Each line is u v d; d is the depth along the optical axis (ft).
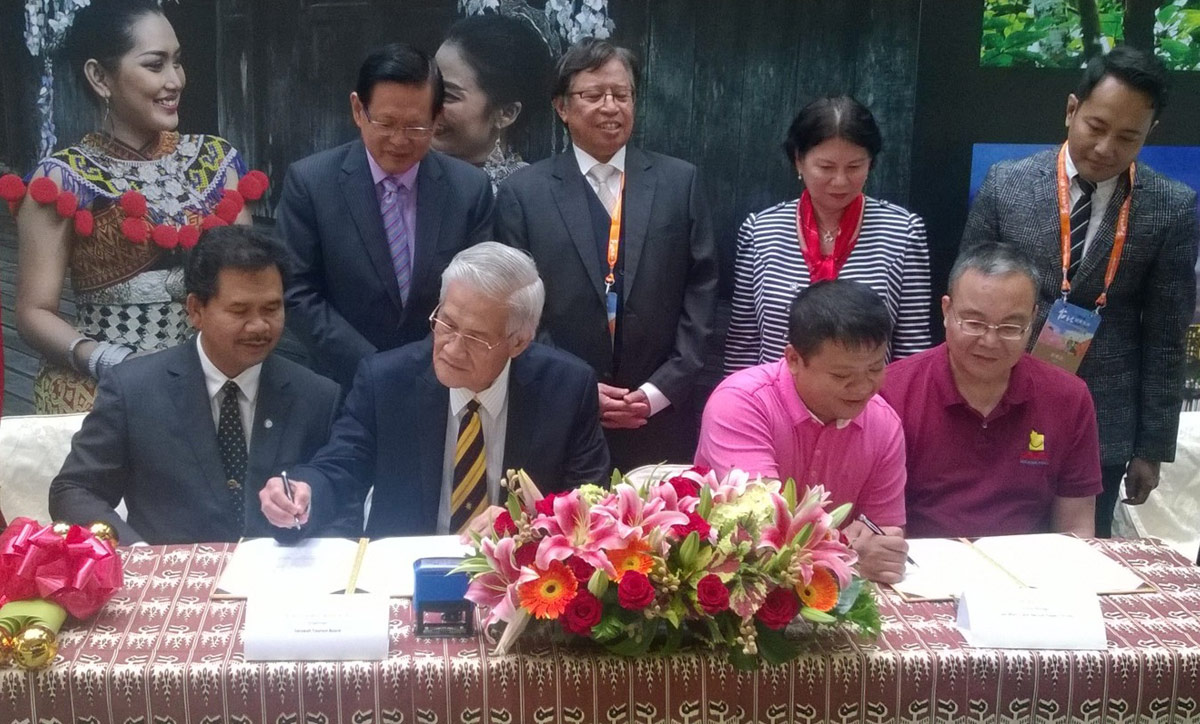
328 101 10.25
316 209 8.61
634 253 8.76
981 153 10.49
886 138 10.44
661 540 4.66
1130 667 4.82
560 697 4.68
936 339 10.85
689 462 9.43
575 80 8.71
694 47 10.29
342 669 4.60
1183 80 10.63
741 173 10.53
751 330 8.93
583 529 4.72
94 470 6.76
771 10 10.23
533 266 6.26
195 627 4.97
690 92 10.37
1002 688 4.81
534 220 8.78
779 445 6.56
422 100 8.17
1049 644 4.85
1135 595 5.51
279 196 10.37
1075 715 4.84
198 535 6.82
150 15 9.89
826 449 6.57
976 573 5.73
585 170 8.89
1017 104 10.43
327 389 7.22
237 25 10.05
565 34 10.25
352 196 8.57
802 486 6.65
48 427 8.18
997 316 6.38
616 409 8.69
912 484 7.19
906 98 10.35
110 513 6.51
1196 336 11.19
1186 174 10.88
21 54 9.90
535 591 4.61
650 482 5.08
